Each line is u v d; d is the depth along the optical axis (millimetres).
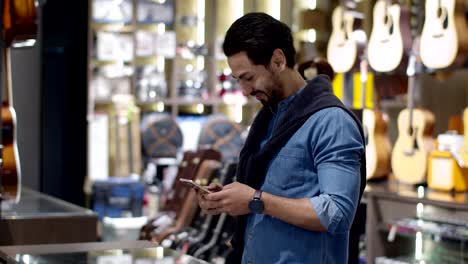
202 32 9320
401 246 5270
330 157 2406
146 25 9023
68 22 8266
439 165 5230
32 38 3764
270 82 2492
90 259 2453
